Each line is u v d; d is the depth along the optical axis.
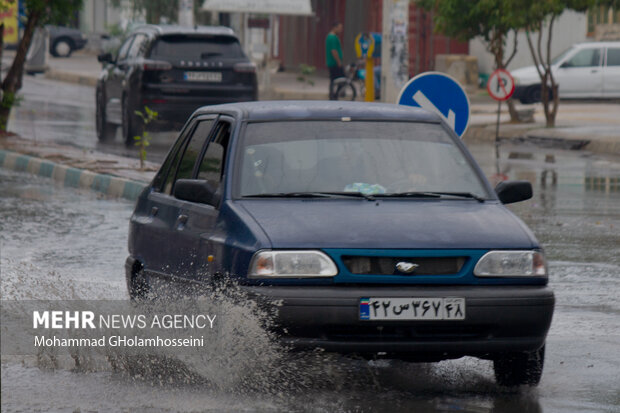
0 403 17.55
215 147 21.47
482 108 100.12
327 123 21.56
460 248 18.30
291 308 17.62
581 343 22.91
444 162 21.34
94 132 74.75
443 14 82.00
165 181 23.39
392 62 63.53
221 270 18.83
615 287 28.98
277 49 163.38
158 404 17.44
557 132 74.88
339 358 19.72
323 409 17.27
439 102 35.25
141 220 23.33
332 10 147.88
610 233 37.69
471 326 18.14
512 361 19.14
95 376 19.19
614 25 115.25
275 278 17.92
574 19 120.31
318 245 18.06
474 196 20.64
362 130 21.56
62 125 79.06
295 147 20.94
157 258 22.09
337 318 17.61
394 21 63.44
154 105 61.22
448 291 17.94
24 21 69.31
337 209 19.38
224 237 19.06
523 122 83.56
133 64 62.91
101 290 26.97
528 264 18.59
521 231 19.11
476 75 124.69
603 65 107.19
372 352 17.89
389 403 17.78
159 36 62.28
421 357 18.53
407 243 18.20
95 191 49.00
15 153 58.44
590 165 61.00
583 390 19.05
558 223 39.88
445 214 19.44
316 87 120.25
